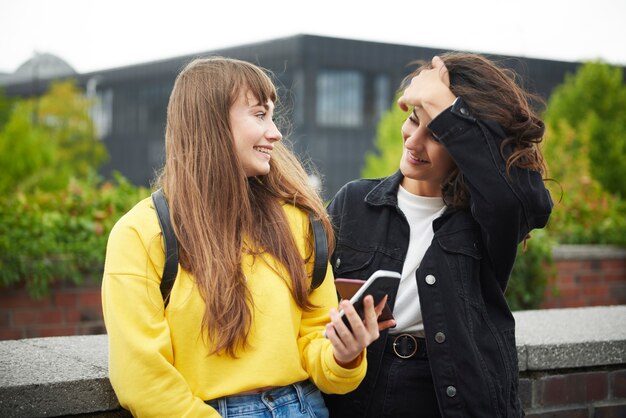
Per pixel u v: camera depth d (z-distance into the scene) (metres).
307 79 22.38
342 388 1.87
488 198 1.97
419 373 2.08
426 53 23.83
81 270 5.10
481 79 2.02
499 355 2.07
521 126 2.00
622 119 14.64
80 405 1.98
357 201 2.26
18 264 4.88
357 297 1.69
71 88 27.39
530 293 5.78
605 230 6.71
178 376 1.75
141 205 1.89
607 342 2.75
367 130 23.31
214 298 1.78
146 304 1.77
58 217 5.18
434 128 1.98
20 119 17.83
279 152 2.09
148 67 25.80
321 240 1.99
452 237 2.10
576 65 23.12
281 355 1.84
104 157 27.06
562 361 2.69
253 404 1.82
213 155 1.88
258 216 1.94
